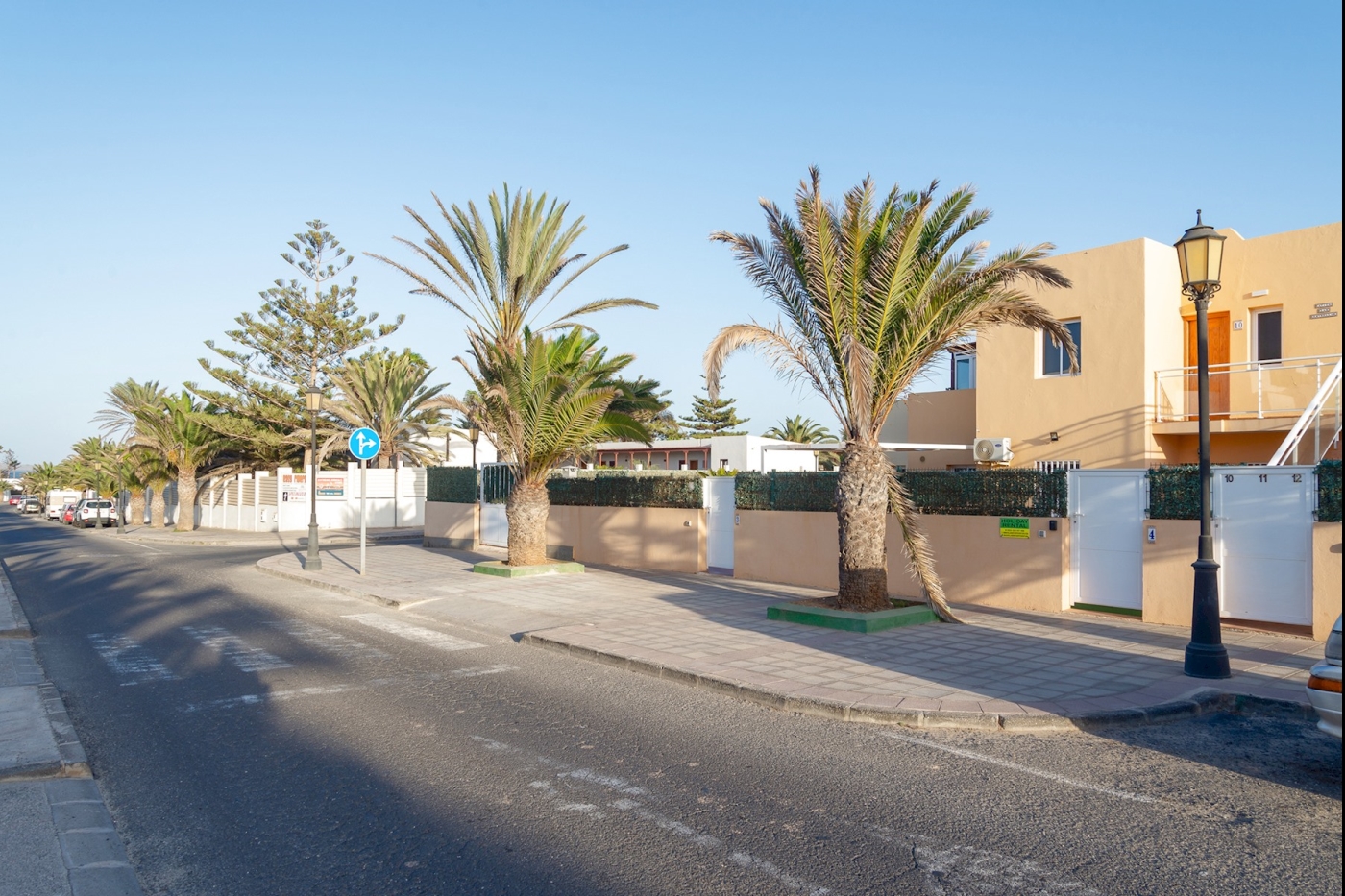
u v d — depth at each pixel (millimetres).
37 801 5379
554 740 6648
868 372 10609
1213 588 8375
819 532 15125
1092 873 4328
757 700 7922
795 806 5270
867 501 11602
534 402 16438
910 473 13938
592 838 4781
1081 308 17328
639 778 5777
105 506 51969
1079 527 12266
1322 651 9414
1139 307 16469
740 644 10078
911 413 21641
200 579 18484
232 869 4430
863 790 5535
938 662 9141
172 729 6977
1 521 65375
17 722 6969
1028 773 5895
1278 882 4219
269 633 11602
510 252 17016
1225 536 10859
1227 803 5312
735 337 11445
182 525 41719
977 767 6016
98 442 74688
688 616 12289
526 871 4383
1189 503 11109
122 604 14555
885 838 4770
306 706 7703
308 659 9844
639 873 4352
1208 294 8547
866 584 11578
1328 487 10023
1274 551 10461
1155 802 5332
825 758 6230
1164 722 7227
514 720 7234
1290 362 15852
